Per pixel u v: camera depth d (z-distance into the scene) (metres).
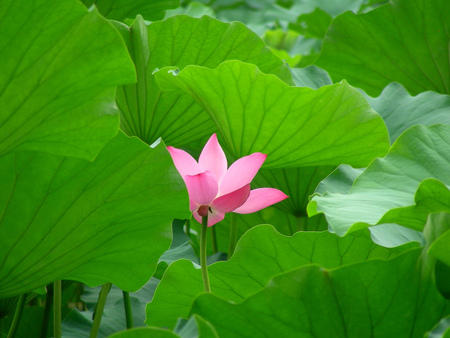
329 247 1.89
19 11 1.60
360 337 1.64
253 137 2.06
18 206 1.78
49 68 1.63
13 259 1.80
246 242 1.89
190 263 1.88
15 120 1.64
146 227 1.84
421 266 1.64
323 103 1.99
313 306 1.63
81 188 1.80
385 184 1.84
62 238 1.81
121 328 2.14
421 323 1.64
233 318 1.63
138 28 2.20
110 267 1.86
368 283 1.63
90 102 1.67
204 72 1.98
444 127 1.90
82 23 1.62
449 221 1.62
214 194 1.80
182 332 1.57
